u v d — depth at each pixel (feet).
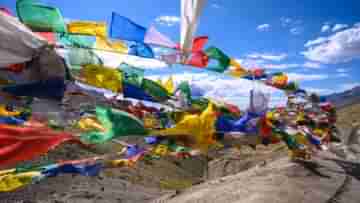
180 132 12.59
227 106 18.21
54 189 55.93
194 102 17.70
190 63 14.17
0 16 9.94
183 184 99.91
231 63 16.05
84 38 13.11
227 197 29.12
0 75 10.39
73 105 12.02
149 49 13.51
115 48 13.73
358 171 38.01
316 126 35.47
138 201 58.34
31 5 11.12
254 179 33.71
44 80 11.02
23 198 48.57
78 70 12.98
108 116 10.43
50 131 8.95
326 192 27.66
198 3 12.06
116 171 82.84
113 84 13.84
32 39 10.59
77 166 11.36
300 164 36.01
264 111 20.24
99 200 54.95
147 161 111.75
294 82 26.94
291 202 24.50
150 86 15.12
